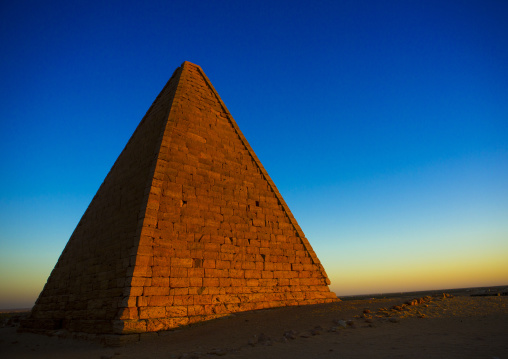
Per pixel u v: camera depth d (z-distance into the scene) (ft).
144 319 37.78
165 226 44.78
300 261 58.29
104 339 37.60
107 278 45.09
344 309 45.24
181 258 44.42
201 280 45.01
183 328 39.91
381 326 34.35
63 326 51.88
